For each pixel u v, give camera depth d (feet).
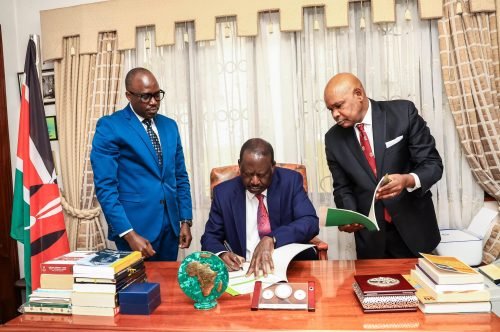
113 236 7.19
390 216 6.29
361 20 8.54
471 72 8.05
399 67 8.63
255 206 6.10
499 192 8.04
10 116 10.27
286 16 8.68
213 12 8.98
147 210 7.04
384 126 6.31
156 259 7.36
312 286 4.29
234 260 5.27
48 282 4.40
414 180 5.90
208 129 9.39
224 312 4.04
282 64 9.01
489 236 8.16
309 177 9.06
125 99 9.65
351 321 3.71
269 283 4.42
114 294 4.14
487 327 3.51
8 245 10.12
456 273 3.84
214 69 9.30
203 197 9.53
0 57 9.88
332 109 6.14
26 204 7.45
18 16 10.27
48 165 7.65
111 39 9.50
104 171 6.75
